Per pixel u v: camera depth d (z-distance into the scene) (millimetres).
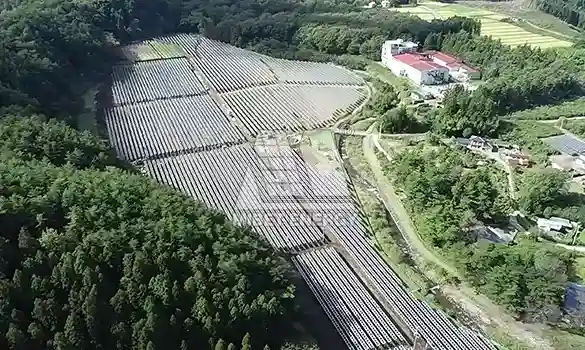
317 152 110812
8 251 52344
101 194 62375
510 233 82312
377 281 74188
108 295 52531
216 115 125312
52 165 70500
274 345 56031
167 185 86750
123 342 50750
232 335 54375
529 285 67938
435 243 81562
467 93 120312
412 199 88438
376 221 87000
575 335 66688
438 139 113375
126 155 102438
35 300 49594
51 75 117875
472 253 74625
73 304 50750
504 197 88188
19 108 90688
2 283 49594
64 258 52438
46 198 58656
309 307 67688
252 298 57781
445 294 72812
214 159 104562
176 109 127062
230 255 60344
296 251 78875
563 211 88000
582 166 103250
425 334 65438
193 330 53094
